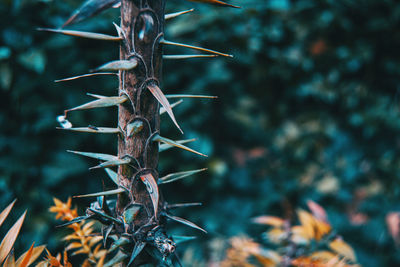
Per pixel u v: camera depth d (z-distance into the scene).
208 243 1.86
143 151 0.65
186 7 2.17
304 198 2.63
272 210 2.61
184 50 2.22
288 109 2.78
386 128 2.67
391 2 2.48
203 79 2.23
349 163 2.71
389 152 2.66
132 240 0.65
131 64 0.62
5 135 1.86
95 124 2.02
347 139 2.77
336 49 2.61
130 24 0.63
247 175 2.62
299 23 2.54
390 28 2.51
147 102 0.64
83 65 1.96
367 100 2.70
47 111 1.89
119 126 0.65
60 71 1.93
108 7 0.62
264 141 2.76
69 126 0.63
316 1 2.51
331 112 2.78
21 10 1.76
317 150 2.76
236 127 2.57
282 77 2.62
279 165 2.73
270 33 2.47
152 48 0.63
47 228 1.75
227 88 2.46
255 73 2.57
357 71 2.69
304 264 0.89
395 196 2.59
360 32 2.59
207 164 2.29
